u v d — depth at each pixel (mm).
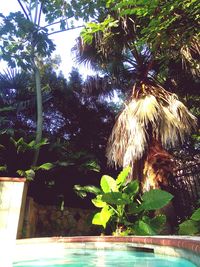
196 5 4312
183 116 7469
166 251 3836
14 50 9023
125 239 4797
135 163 7480
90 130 11297
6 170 7969
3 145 8242
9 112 9781
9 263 4266
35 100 10188
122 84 10023
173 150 9672
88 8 8336
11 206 6516
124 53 8719
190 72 8820
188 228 5871
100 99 11195
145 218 6840
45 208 8703
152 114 7160
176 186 9070
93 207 9352
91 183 9570
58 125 11727
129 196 7133
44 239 5430
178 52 7438
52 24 9273
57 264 4152
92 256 4652
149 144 7402
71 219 8883
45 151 8922
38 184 8773
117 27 7867
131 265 3844
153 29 4594
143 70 8320
